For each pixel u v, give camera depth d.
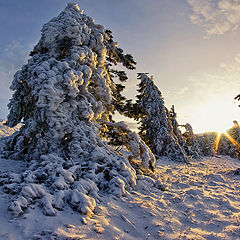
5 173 5.70
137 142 9.12
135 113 11.36
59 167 5.65
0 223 3.13
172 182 9.86
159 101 25.75
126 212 4.78
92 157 7.13
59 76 7.12
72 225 3.50
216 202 6.68
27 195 4.00
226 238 3.93
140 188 7.11
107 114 10.66
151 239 3.75
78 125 7.80
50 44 8.59
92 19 10.51
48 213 3.68
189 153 30.45
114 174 6.51
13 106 8.78
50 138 7.18
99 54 10.00
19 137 8.34
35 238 2.95
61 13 9.46
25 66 8.65
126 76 12.02
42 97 6.72
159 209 5.40
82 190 4.88
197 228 4.54
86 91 8.64
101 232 3.52
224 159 38.00
